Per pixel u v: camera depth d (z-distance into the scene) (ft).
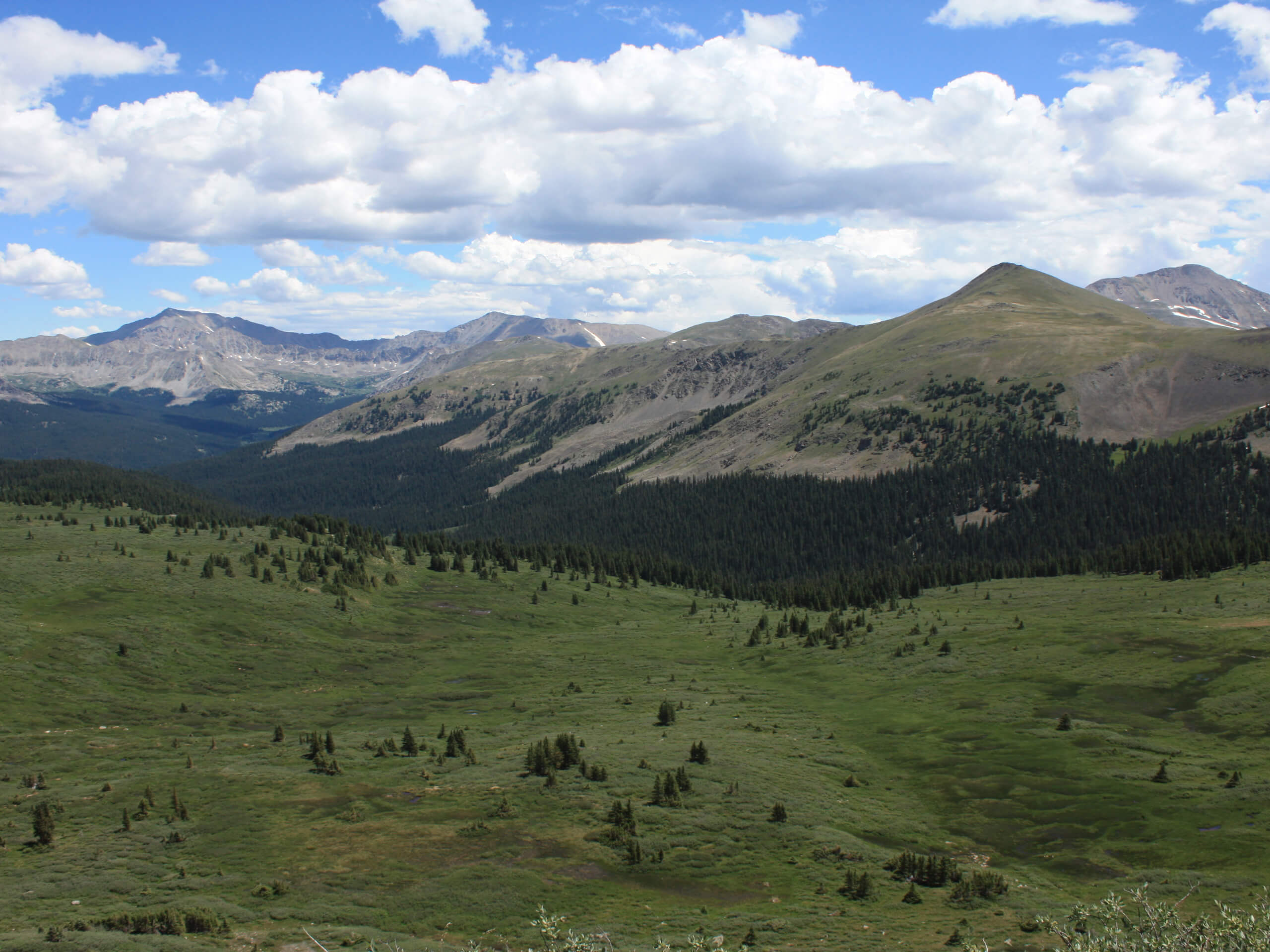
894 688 359.66
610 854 180.65
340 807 211.82
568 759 239.71
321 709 360.07
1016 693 321.93
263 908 154.71
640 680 410.31
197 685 385.70
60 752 275.18
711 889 165.17
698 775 228.84
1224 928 93.86
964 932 138.92
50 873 171.63
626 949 133.28
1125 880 167.53
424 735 300.81
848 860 179.11
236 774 242.78
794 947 135.44
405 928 147.43
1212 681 299.99
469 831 193.26
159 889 164.55
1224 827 188.65
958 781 239.09
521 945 138.82
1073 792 221.46
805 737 289.53
